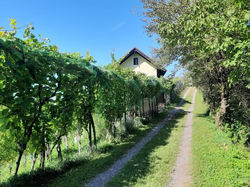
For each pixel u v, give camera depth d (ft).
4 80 7.44
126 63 66.64
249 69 8.71
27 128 9.42
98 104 16.94
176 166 13.28
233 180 10.68
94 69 14.96
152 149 17.07
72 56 12.80
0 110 8.06
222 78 25.79
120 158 14.67
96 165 12.73
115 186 9.81
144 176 11.21
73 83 12.57
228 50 8.82
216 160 13.99
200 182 10.52
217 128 26.16
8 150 9.18
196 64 28.91
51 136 11.73
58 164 12.20
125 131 22.54
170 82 69.51
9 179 9.45
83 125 15.33
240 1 7.26
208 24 9.12
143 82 32.37
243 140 20.35
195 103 71.67
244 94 24.81
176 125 30.30
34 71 8.67
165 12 23.36
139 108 30.99
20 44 7.68
